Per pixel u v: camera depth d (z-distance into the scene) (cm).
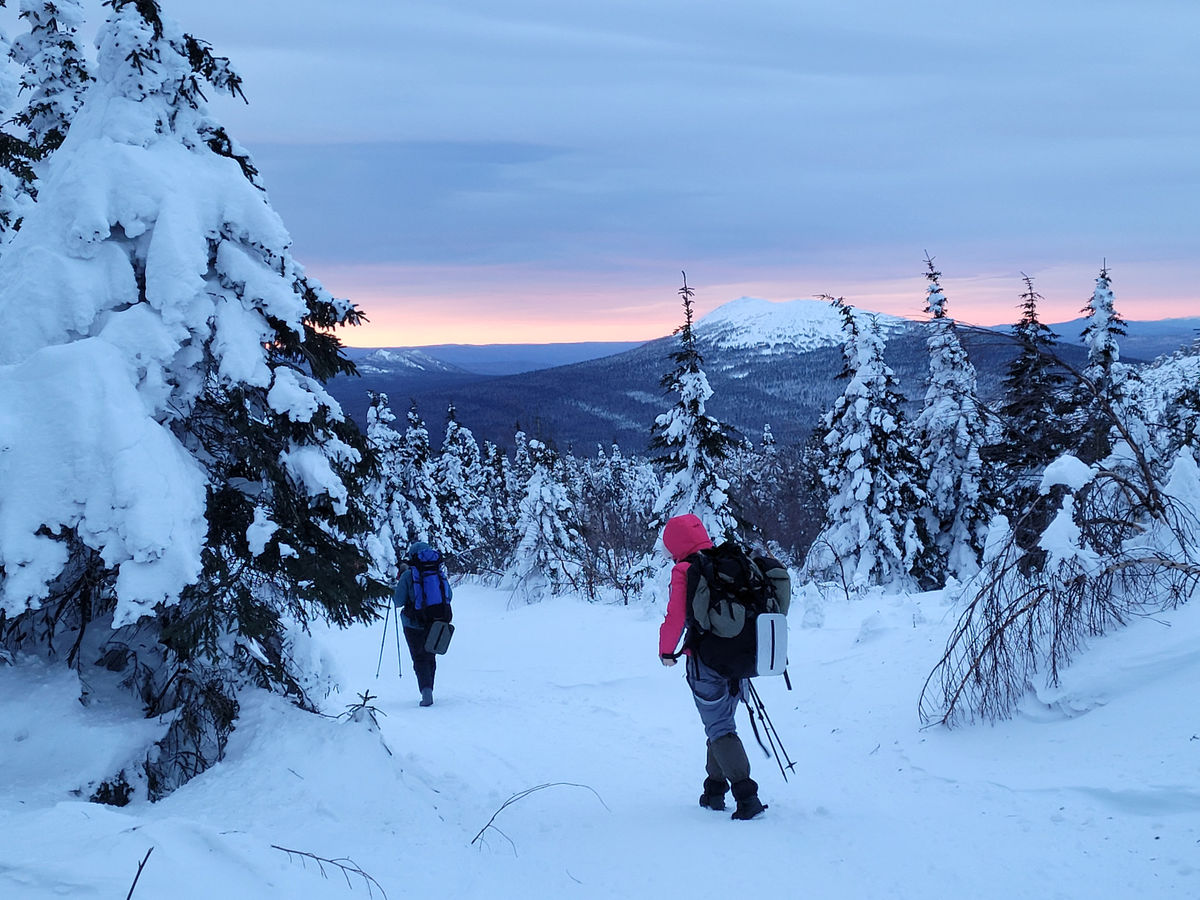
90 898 259
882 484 2284
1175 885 304
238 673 544
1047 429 761
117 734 456
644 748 689
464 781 554
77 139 571
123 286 509
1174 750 409
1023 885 328
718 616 455
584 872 385
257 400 548
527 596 2480
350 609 578
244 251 557
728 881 362
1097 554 593
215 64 635
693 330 1962
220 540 521
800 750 607
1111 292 1956
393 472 3138
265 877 301
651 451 2030
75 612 547
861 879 352
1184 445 898
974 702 560
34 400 460
